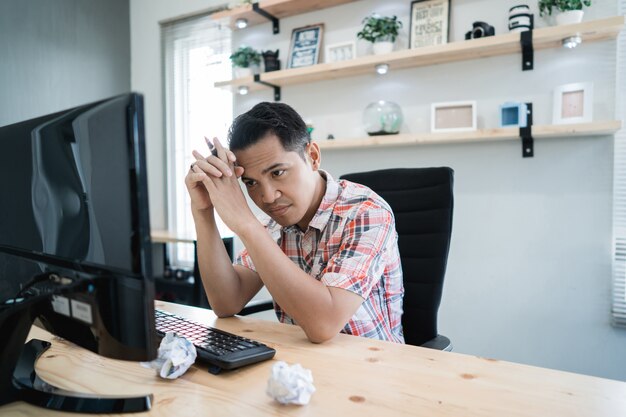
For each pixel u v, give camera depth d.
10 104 3.01
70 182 0.61
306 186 1.01
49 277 0.65
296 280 0.90
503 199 2.21
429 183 1.37
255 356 0.77
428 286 1.30
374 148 2.54
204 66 3.35
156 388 0.69
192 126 3.42
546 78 2.11
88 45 3.43
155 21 3.55
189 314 1.17
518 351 2.20
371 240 1.04
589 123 1.89
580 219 2.06
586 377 0.71
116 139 0.54
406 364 0.77
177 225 3.50
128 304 0.56
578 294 2.08
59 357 0.83
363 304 1.10
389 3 2.50
